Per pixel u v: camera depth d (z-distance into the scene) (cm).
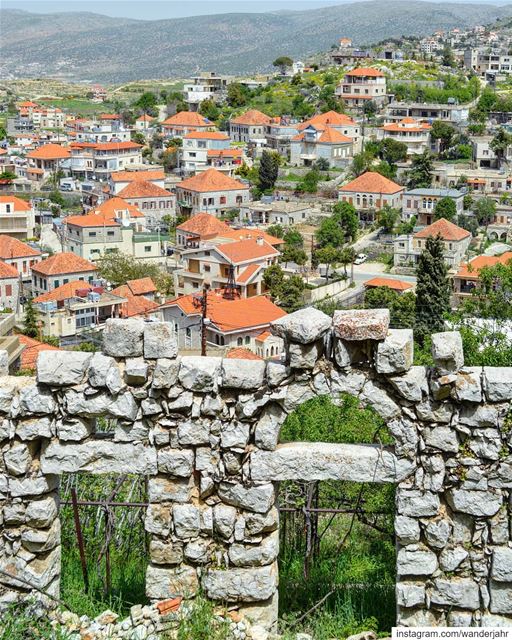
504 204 16712
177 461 1487
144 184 18375
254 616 1495
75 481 1853
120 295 11500
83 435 1500
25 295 13212
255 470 1470
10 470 1508
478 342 2788
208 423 1484
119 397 1486
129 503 1703
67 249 15488
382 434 2222
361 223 17050
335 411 2297
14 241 14638
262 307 8344
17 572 1527
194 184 18312
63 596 1591
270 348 7912
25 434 1500
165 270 14050
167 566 1509
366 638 1445
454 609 1456
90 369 1482
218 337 7938
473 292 3488
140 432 1497
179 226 15250
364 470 1462
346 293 12531
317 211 17425
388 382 1455
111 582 1670
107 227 15100
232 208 18212
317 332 1437
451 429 1444
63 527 1853
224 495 1488
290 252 13388
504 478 1433
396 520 1466
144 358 1484
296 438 2233
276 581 1514
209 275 11712
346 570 1738
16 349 2566
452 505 1452
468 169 19088
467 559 1453
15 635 1437
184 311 8188
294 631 1505
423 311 8712
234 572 1487
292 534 1880
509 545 1439
